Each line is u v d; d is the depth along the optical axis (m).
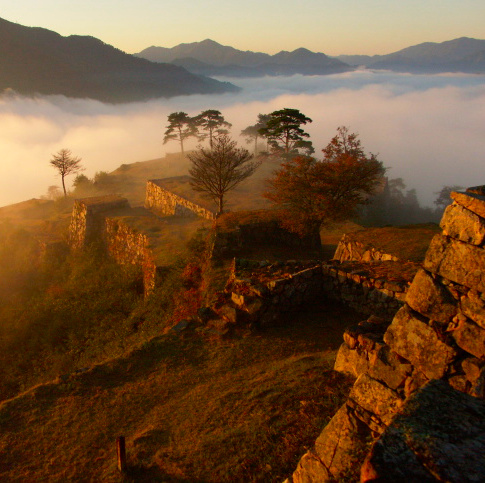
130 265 31.45
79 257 36.78
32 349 22.38
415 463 2.19
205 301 16.62
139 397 9.91
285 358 10.83
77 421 9.15
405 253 17.11
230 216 26.31
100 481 7.31
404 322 4.75
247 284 13.40
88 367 11.26
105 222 37.28
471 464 2.13
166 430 8.48
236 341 11.92
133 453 7.85
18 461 8.04
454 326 4.29
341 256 20.78
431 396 2.73
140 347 11.98
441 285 4.40
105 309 24.88
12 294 34.91
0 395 18.00
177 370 10.92
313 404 7.97
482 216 4.02
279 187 25.69
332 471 4.79
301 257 23.95
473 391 3.34
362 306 12.78
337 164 24.48
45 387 10.43
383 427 4.70
